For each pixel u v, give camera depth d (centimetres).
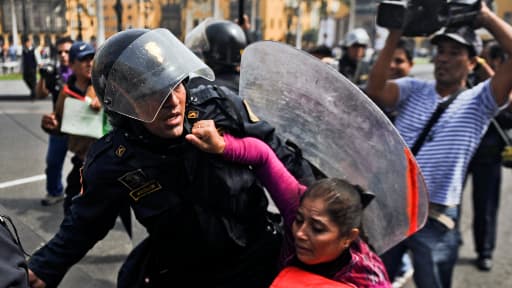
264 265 125
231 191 112
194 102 114
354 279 111
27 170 188
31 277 114
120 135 109
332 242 106
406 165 118
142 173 105
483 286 263
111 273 192
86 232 116
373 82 188
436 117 180
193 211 110
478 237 282
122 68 99
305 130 136
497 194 272
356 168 131
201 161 109
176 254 117
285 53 128
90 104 234
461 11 170
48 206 186
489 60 288
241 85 144
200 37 237
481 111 172
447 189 175
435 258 178
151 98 98
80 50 236
